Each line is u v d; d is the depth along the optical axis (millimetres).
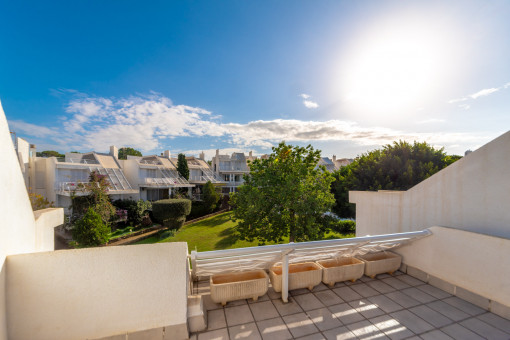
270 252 4098
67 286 3180
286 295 4520
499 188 4621
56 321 3154
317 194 11211
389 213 7195
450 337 3648
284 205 10953
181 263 3537
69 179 21312
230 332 3686
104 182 18922
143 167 27156
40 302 3102
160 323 3447
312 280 4918
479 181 4953
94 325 3254
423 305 4520
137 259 3383
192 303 3861
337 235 17766
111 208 18109
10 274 2980
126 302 3346
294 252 4570
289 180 10570
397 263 5840
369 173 19828
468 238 4699
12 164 3031
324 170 12500
